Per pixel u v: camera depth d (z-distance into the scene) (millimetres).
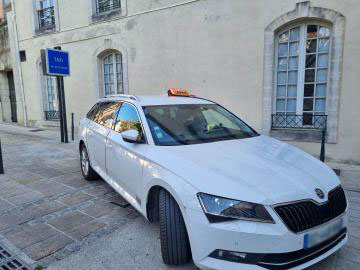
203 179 2555
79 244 3295
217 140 3576
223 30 7559
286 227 2291
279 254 2279
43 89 13109
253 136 3918
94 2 10578
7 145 9094
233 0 7297
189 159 2881
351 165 6277
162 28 8734
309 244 2369
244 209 2318
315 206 2457
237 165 2771
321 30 6523
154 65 9102
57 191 4965
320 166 3053
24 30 13117
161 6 8648
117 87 10711
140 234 3490
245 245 2270
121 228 3641
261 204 2312
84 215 4020
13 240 3396
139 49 9406
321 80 6664
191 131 3672
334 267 2807
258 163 2842
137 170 3363
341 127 6359
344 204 2775
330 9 6148
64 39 11625
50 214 4070
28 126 13914
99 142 4621
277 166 2811
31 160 7164
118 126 4211
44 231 3596
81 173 6027
